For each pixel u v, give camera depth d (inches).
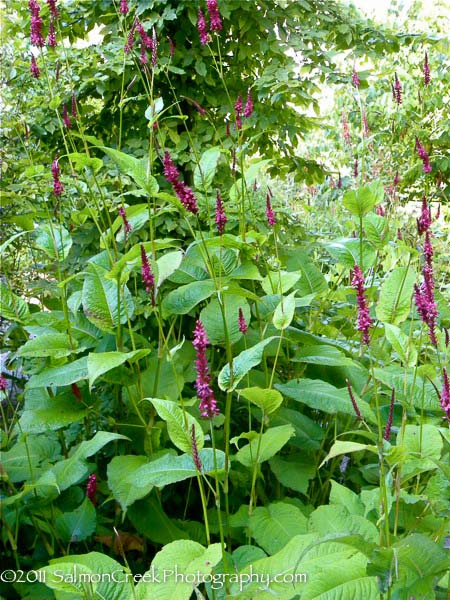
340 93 243.3
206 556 68.2
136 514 91.2
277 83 155.7
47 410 94.7
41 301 136.3
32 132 159.6
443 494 75.2
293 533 84.6
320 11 182.9
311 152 298.8
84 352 106.6
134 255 88.5
